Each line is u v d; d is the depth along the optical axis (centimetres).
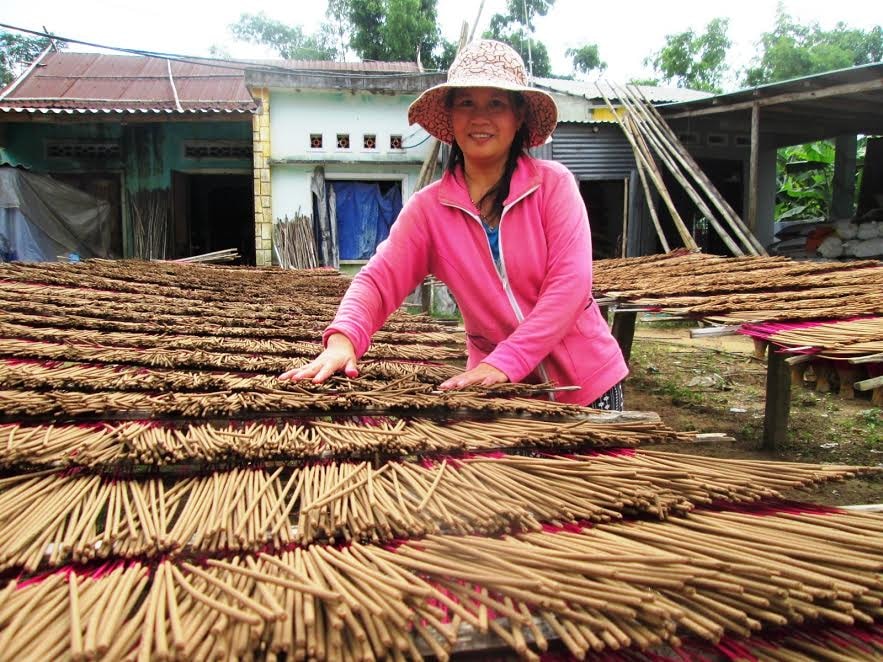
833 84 790
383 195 1097
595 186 1170
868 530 106
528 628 79
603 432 141
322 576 84
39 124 1088
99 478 117
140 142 1104
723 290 375
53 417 145
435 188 195
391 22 1714
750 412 510
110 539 92
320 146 1043
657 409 526
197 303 393
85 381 175
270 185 1041
